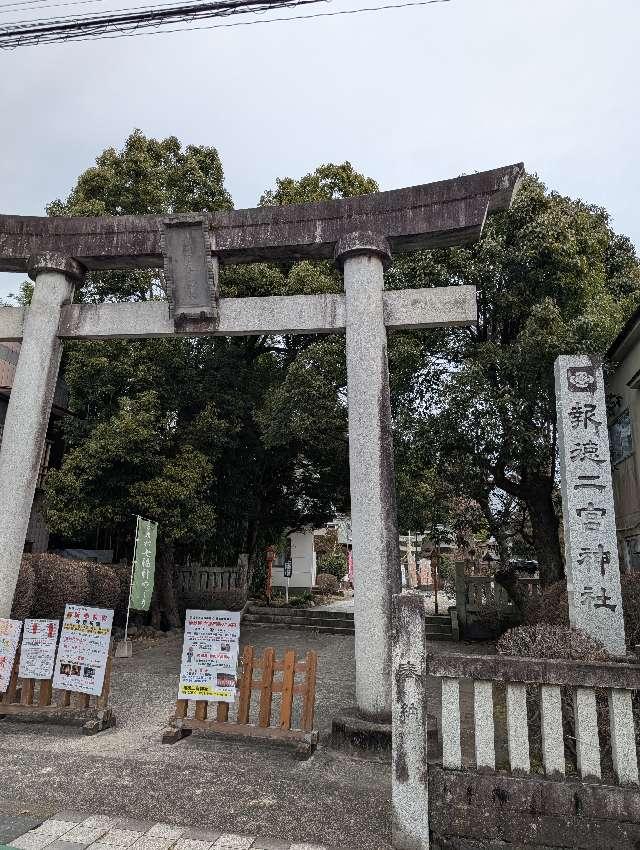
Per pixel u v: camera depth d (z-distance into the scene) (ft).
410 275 37.58
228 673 20.13
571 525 24.64
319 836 13.14
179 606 53.52
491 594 46.06
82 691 21.38
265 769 17.25
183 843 12.67
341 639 46.03
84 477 40.81
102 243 27.02
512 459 34.50
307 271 46.19
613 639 23.12
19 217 27.50
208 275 25.20
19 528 24.45
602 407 25.55
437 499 45.50
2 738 20.06
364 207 24.40
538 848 12.09
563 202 37.88
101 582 40.50
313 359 42.06
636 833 11.85
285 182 54.34
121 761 17.75
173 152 53.52
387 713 19.54
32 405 25.61
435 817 12.62
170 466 42.80
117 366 43.29
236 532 58.70
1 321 27.35
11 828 13.23
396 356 35.81
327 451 51.83
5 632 22.15
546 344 32.07
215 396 47.80
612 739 12.57
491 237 36.04
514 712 12.92
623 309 39.96
